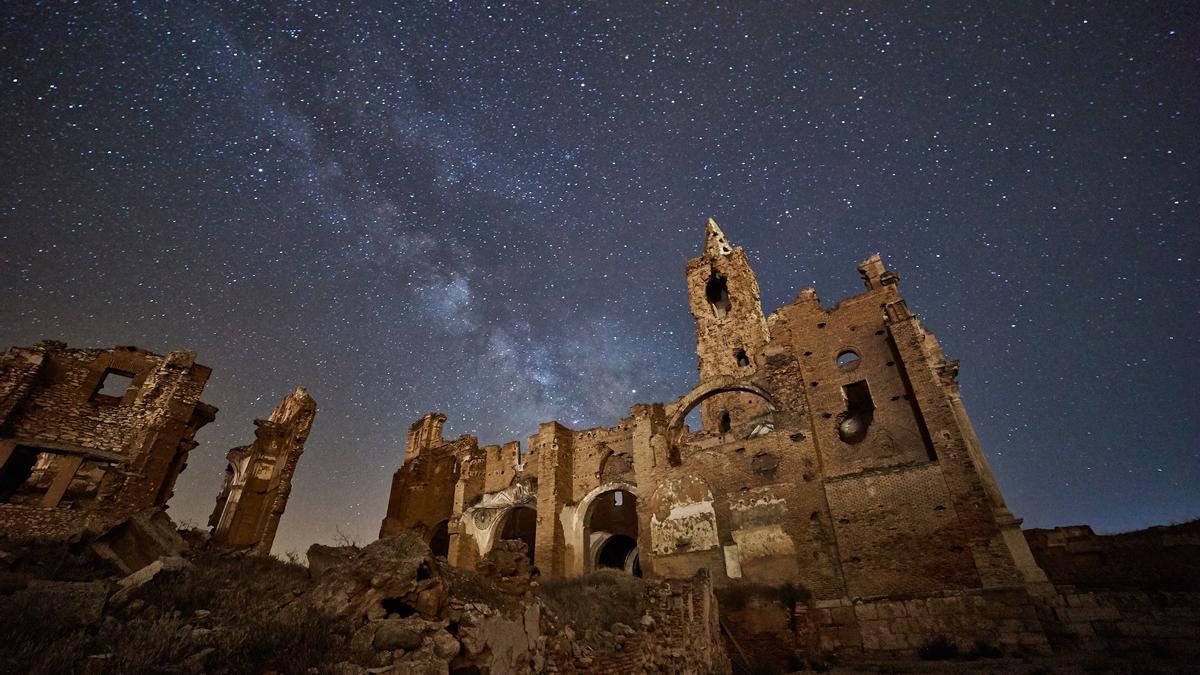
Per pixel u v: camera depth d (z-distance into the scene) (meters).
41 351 23.56
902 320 26.89
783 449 26.91
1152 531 19.50
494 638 9.51
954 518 21.53
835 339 29.20
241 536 29.28
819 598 22.34
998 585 19.45
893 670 17.02
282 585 11.16
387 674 7.41
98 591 8.51
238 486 31.19
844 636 20.36
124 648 6.68
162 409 25.09
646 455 31.91
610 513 40.31
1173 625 16.42
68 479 21.38
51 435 22.56
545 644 11.06
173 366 26.38
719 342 43.62
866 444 25.58
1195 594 16.61
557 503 36.12
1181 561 18.55
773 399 29.61
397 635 8.27
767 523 25.41
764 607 21.41
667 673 13.89
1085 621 17.58
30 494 20.89
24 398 22.50
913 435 24.73
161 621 7.50
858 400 28.28
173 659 6.72
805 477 25.56
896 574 21.62
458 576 11.14
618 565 40.88
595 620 13.34
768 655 20.23
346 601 8.91
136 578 9.59
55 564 12.81
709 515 27.45
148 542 13.69
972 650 18.36
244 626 7.96
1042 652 17.50
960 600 19.48
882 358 27.36
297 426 33.44
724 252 49.53
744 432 30.67
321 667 7.00
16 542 17.72
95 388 24.81
